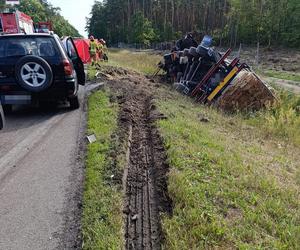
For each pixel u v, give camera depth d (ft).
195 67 52.03
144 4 314.14
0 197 14.94
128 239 12.22
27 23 79.61
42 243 11.96
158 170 17.34
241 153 21.97
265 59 122.42
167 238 11.68
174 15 282.56
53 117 27.96
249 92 44.11
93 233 12.09
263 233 12.37
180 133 22.91
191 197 13.98
